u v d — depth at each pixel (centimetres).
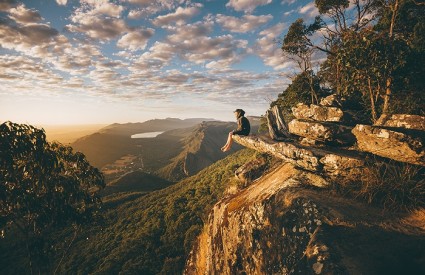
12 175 754
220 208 1137
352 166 684
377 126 697
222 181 4406
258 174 1505
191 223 3431
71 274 3167
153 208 4903
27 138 763
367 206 609
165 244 3238
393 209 581
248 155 4969
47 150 824
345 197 657
